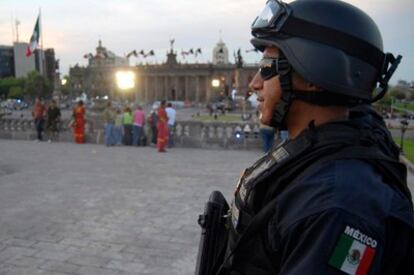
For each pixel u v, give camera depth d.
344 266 0.84
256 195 1.11
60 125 20.86
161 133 16.34
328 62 1.05
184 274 5.13
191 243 6.17
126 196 9.04
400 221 0.90
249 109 60.97
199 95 127.50
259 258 1.03
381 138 1.19
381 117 1.33
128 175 11.43
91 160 14.17
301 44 1.08
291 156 1.07
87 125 20.22
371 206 0.88
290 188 0.99
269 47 1.18
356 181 0.92
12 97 142.50
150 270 5.24
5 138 21.73
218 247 1.45
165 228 6.85
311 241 0.88
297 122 1.16
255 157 14.94
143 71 132.38
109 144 18.34
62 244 6.11
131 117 18.58
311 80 1.06
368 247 0.85
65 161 13.94
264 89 1.20
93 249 5.93
